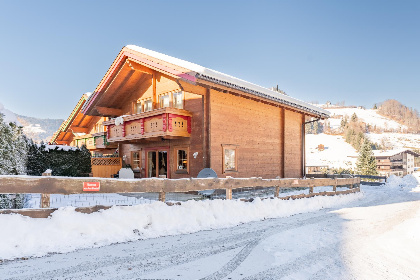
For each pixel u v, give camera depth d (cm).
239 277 413
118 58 1540
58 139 2992
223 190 1352
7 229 485
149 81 1664
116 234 587
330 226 763
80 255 491
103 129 2417
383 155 7206
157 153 1611
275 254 520
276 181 1031
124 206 631
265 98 1543
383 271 445
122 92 1766
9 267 428
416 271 447
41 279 391
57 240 519
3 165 696
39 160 1480
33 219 521
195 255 508
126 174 1533
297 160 1978
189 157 1415
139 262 466
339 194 1340
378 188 2014
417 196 1513
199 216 729
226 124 1462
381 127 19725
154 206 673
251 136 1611
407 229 729
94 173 1866
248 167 1577
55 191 564
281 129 1845
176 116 1368
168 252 521
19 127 870
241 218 805
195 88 1327
